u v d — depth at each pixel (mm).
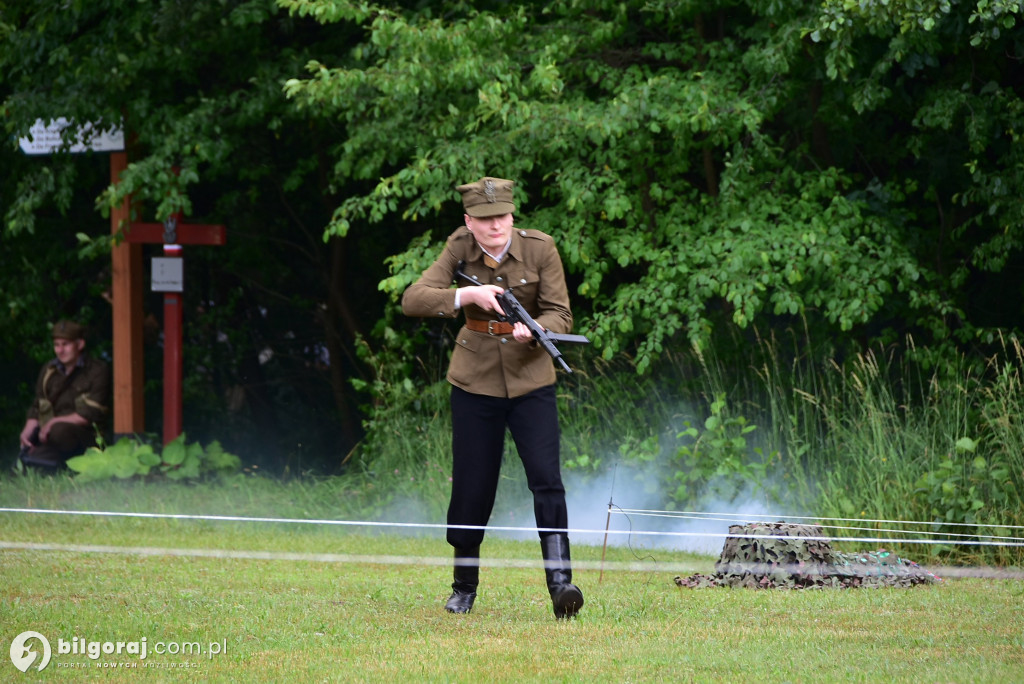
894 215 24719
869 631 13008
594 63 25281
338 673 10898
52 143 30344
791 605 14734
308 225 38156
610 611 14281
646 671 11016
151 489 27719
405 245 36219
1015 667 11148
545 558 13883
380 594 15484
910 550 19375
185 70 29469
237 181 37281
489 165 24984
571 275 28375
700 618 13852
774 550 16938
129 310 30766
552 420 14203
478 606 14867
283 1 23391
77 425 30297
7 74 30281
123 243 30719
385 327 29266
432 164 24219
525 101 24453
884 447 21422
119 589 15734
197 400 39219
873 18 20188
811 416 23938
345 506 25922
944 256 26406
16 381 38188
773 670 11055
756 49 23812
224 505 26031
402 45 23719
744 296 23141
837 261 22609
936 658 11594
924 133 24625
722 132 23781
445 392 27672
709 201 24844
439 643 12320
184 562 18641
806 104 26188
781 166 26016
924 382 25203
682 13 24891
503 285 14367
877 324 27312
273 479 30031
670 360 26547
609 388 26281
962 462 20344
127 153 30297
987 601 15031
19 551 19562
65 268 36875
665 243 25375
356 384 28609
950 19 21812
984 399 22531
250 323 39875
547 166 25797
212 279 39094
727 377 25953
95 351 37281
